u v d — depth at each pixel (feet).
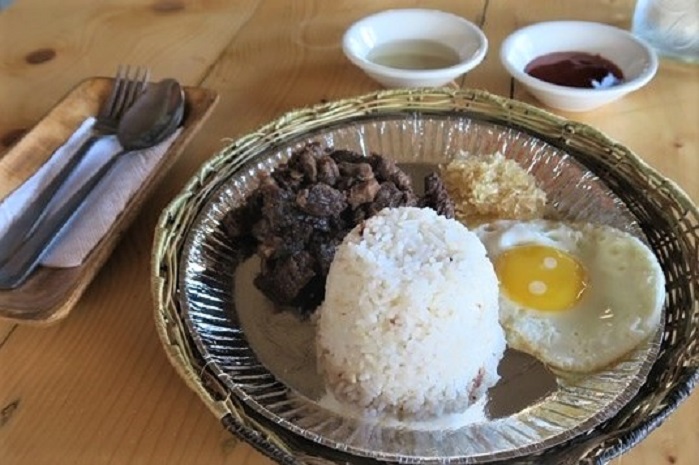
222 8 1.71
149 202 1.24
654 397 0.94
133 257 1.16
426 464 0.86
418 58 1.51
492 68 1.52
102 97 1.38
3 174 1.22
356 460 0.89
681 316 1.05
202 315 1.04
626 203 1.22
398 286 0.97
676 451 0.92
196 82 1.49
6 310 1.02
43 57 1.57
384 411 0.98
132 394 0.98
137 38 1.62
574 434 0.90
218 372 0.95
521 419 0.96
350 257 1.00
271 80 1.50
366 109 1.34
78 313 1.08
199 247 1.11
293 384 0.99
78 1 1.73
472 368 1.00
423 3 1.73
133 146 1.28
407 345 0.97
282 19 1.68
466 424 0.96
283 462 0.85
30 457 0.92
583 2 1.73
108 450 0.92
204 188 1.18
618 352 1.03
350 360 0.99
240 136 1.29
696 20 1.54
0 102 1.45
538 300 1.12
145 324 1.07
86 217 1.16
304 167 1.11
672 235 1.16
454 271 0.99
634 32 1.60
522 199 1.23
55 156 1.25
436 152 1.30
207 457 0.92
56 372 1.01
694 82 1.51
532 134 1.32
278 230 1.09
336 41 1.61
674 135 1.38
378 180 1.15
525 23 1.66
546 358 1.04
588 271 1.15
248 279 1.12
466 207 1.24
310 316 1.08
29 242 1.11
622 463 0.91
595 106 1.42
